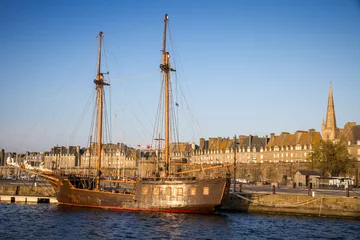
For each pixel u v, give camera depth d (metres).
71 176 67.00
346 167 116.06
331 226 49.62
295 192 69.50
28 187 81.56
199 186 56.97
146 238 42.09
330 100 162.75
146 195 59.47
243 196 63.09
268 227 48.75
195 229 46.78
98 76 72.31
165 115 66.38
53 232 44.56
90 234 43.75
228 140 196.75
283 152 164.88
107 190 67.31
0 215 56.12
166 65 67.56
